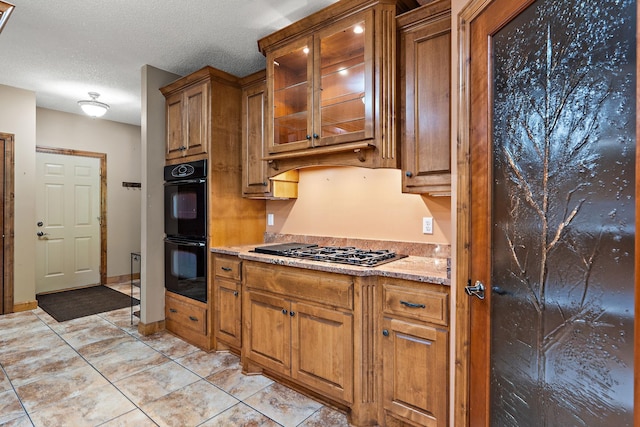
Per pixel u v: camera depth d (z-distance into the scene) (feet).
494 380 3.92
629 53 2.33
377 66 6.27
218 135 9.10
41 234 14.28
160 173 10.26
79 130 15.25
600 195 2.58
